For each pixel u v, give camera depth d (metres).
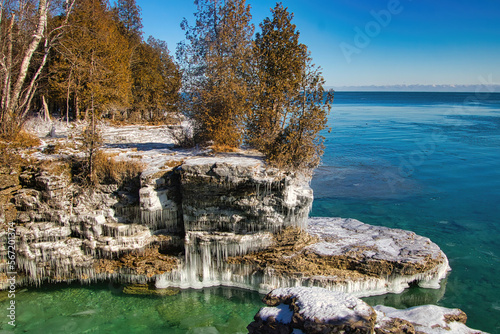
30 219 13.48
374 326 7.77
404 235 15.39
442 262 13.69
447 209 22.31
